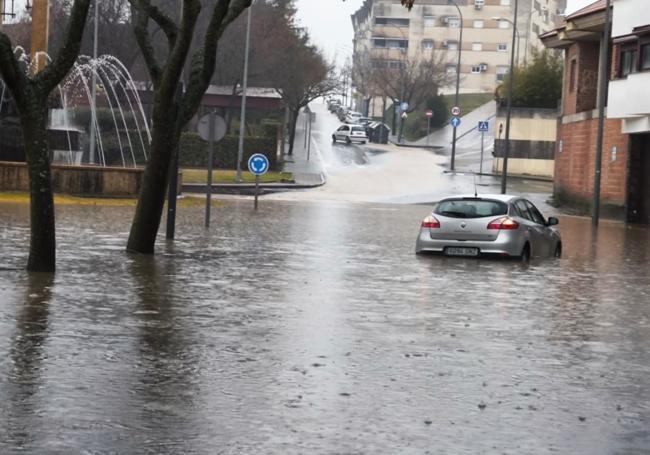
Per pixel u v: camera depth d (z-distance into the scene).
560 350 14.73
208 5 93.56
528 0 186.50
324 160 102.62
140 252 26.61
